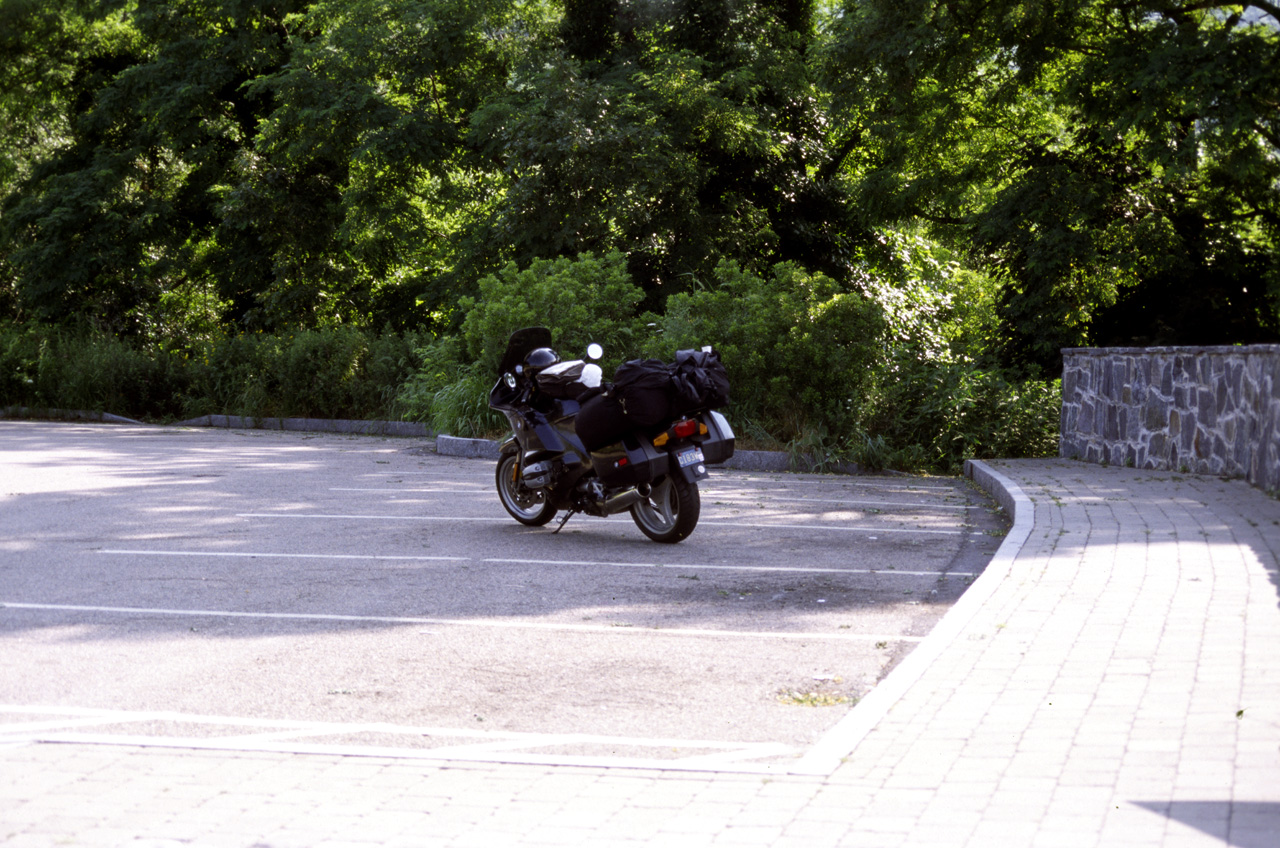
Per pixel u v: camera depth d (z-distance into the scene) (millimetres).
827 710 5621
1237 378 13375
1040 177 21359
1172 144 19234
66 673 6199
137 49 35031
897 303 28203
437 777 4602
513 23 27812
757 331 18016
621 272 20609
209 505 12727
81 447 19984
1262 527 9883
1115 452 16422
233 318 34281
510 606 7926
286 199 29406
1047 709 5102
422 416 23375
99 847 3867
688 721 5445
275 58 30688
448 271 26500
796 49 27406
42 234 32438
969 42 21594
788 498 13906
